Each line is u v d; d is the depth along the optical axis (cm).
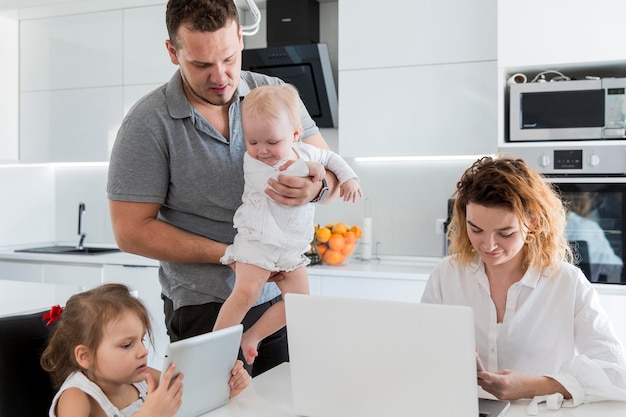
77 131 430
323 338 132
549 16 311
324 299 130
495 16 325
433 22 335
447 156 340
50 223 482
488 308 176
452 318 119
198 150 181
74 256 399
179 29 164
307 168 170
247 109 172
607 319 166
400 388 126
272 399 150
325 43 386
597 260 304
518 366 171
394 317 124
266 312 179
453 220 181
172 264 188
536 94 315
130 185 177
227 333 137
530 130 317
